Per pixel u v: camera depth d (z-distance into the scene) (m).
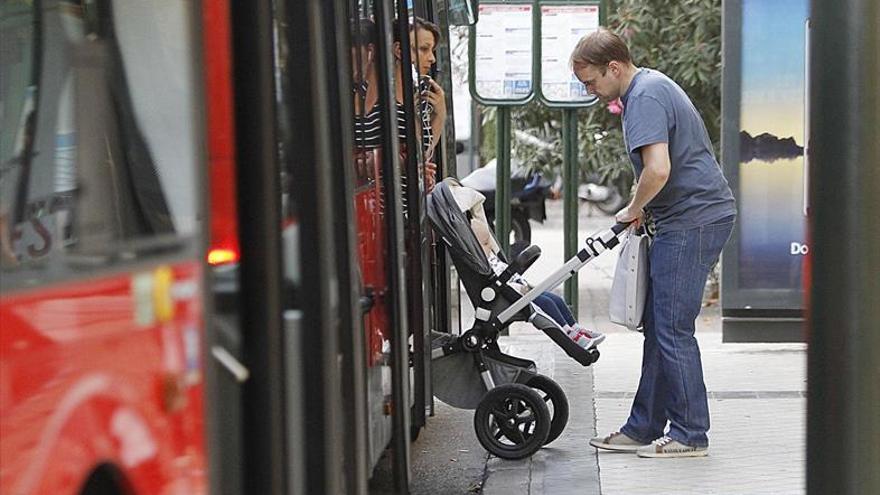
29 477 5.34
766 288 21.72
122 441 6.08
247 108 8.04
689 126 14.78
